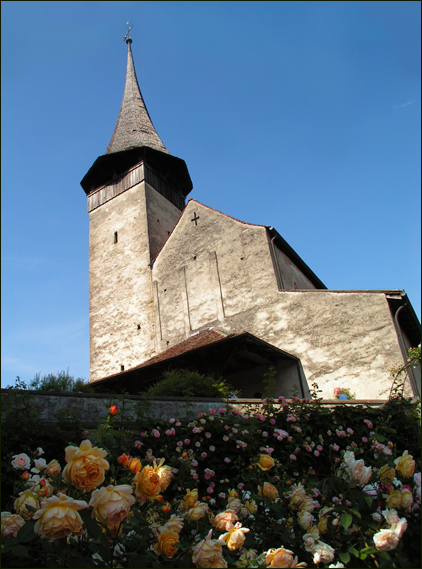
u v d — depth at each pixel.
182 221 18.50
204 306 16.30
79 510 2.21
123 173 22.55
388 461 3.78
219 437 5.75
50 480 2.83
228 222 16.86
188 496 3.08
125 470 3.53
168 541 2.54
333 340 12.84
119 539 2.60
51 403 5.48
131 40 28.81
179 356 12.60
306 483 4.66
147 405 5.79
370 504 2.98
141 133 23.19
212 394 10.21
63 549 2.39
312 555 3.16
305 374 12.95
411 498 3.00
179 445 5.30
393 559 2.68
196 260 17.30
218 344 11.92
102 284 20.78
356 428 6.23
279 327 13.99
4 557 2.42
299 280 17.58
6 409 4.90
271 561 2.54
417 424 6.56
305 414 6.15
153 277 18.59
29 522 2.33
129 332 18.77
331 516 3.14
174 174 23.86
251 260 15.59
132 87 26.19
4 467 4.10
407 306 12.45
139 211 20.86
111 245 21.33
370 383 11.84
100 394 5.86
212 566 2.45
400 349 11.75
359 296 12.86
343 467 3.25
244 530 2.70
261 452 5.64
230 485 5.31
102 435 2.98
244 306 15.11
